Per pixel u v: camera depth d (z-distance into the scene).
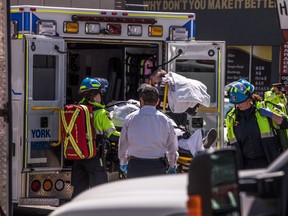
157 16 32.94
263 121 26.27
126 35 32.44
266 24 59.62
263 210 11.98
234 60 61.09
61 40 30.75
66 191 31.36
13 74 30.27
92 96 29.22
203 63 33.06
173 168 26.12
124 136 25.58
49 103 30.50
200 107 32.69
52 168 30.64
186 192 12.26
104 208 12.41
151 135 25.09
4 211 23.75
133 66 34.72
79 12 31.31
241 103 26.27
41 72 30.47
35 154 30.28
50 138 30.56
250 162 26.69
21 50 30.03
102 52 34.88
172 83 30.56
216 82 33.00
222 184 11.85
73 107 28.94
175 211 11.77
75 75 34.31
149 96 25.30
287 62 53.03
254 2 59.91
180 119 31.20
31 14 30.23
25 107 29.86
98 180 29.17
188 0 61.97
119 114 30.41
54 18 30.83
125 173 29.45
